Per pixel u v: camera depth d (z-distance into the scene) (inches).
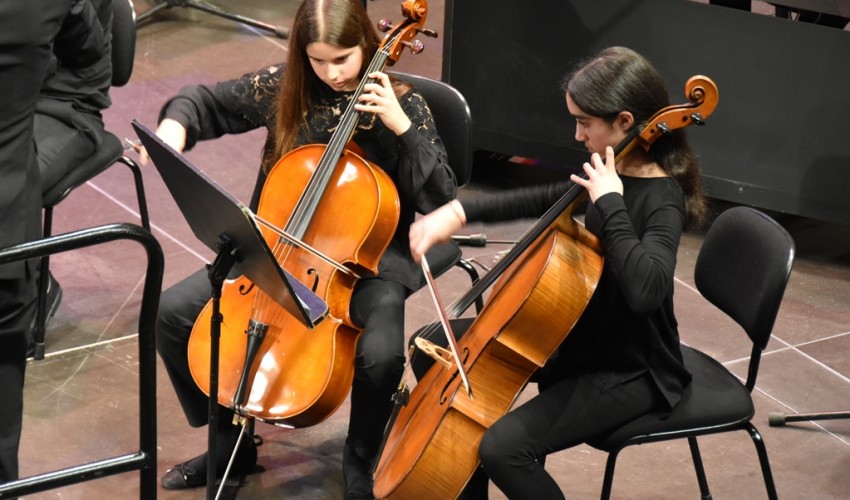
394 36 334.0
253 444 359.6
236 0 764.6
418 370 338.3
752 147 500.1
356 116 328.5
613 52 291.9
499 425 294.0
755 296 302.2
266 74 355.9
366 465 349.1
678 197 291.0
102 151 406.0
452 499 301.9
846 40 468.1
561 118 533.3
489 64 537.3
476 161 582.9
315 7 319.6
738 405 302.7
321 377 310.0
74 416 384.5
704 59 494.6
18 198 284.0
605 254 295.7
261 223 305.3
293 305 269.4
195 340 324.8
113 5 423.2
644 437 298.7
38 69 276.7
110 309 445.7
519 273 308.0
